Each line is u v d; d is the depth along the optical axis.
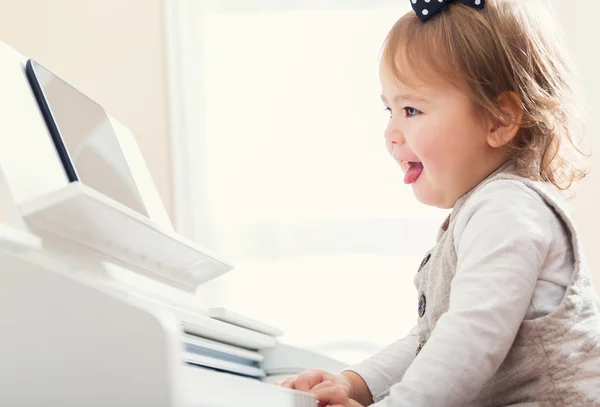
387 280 2.07
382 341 2.05
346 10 2.16
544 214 0.79
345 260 2.09
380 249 2.09
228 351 0.84
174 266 0.78
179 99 2.16
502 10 0.90
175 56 2.17
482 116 0.86
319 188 2.12
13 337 0.40
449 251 0.83
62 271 0.40
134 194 0.85
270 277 2.10
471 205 0.81
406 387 0.69
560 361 0.75
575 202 1.97
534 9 0.94
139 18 2.20
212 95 2.17
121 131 0.95
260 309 2.09
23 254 0.46
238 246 2.12
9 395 0.40
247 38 2.18
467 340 0.70
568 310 0.76
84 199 0.53
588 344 0.75
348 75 2.14
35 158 0.62
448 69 0.86
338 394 0.83
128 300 0.40
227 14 2.19
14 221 0.54
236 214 2.13
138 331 0.39
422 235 2.08
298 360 1.02
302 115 2.15
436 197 0.89
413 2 0.91
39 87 0.69
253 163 2.14
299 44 2.17
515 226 0.77
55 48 2.21
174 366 0.39
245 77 2.17
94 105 0.85
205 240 2.12
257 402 0.47
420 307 0.90
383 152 2.11
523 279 0.74
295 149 2.14
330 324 2.07
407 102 0.89
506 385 0.77
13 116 0.63
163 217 0.94
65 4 2.22
